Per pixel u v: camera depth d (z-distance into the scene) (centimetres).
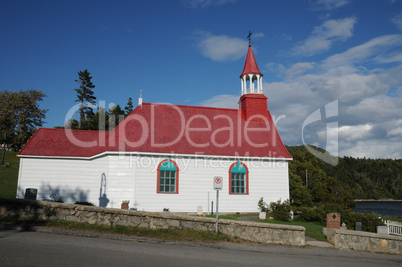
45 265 759
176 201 2208
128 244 1077
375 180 12512
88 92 6384
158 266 835
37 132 2378
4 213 1312
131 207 2130
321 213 2127
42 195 2127
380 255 1374
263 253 1162
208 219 1345
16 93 6488
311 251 1293
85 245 1000
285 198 2422
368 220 2061
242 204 2330
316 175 5209
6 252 846
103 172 2200
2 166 4353
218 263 937
